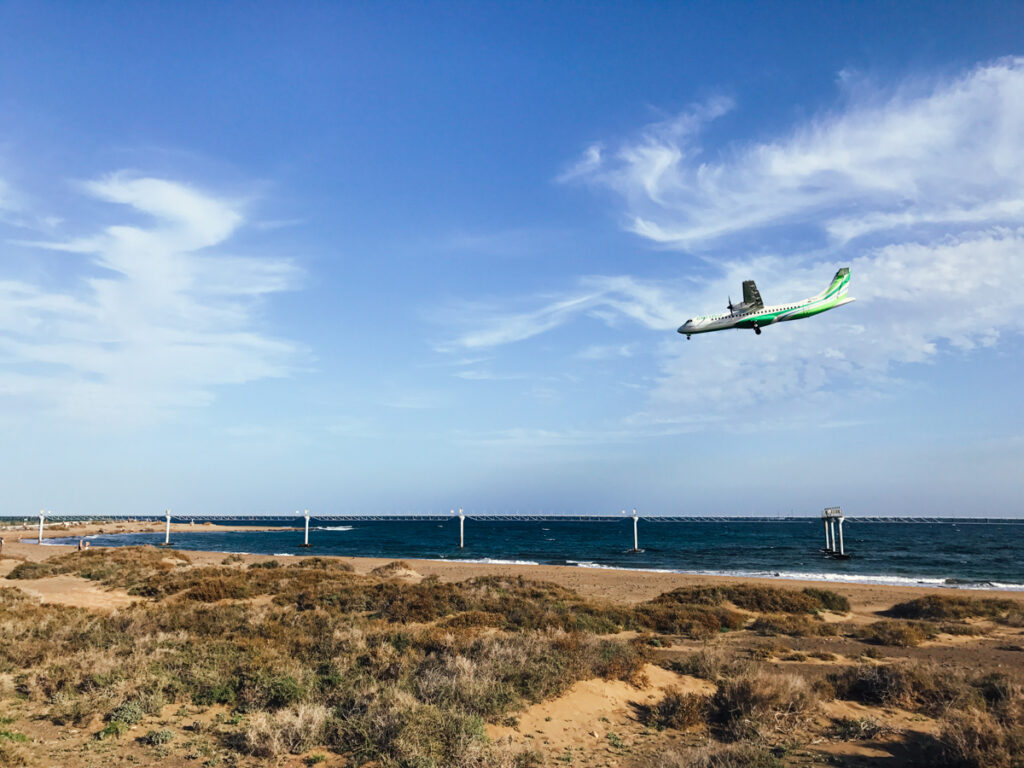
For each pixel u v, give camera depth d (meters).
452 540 156.88
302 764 11.99
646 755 13.27
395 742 12.14
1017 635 28.94
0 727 12.92
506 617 27.84
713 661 20.31
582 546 127.19
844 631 29.17
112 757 11.90
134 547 68.38
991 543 129.25
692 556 95.06
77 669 16.33
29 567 46.16
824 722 15.38
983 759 11.91
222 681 16.11
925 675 17.73
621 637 26.45
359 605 30.84
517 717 14.57
